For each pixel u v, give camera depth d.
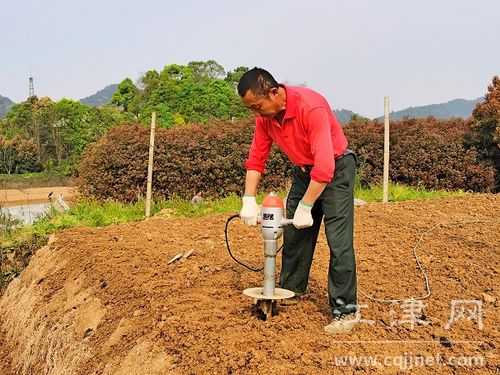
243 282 5.25
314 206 4.29
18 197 21.61
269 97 3.77
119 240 7.42
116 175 13.12
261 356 3.53
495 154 14.17
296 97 3.82
